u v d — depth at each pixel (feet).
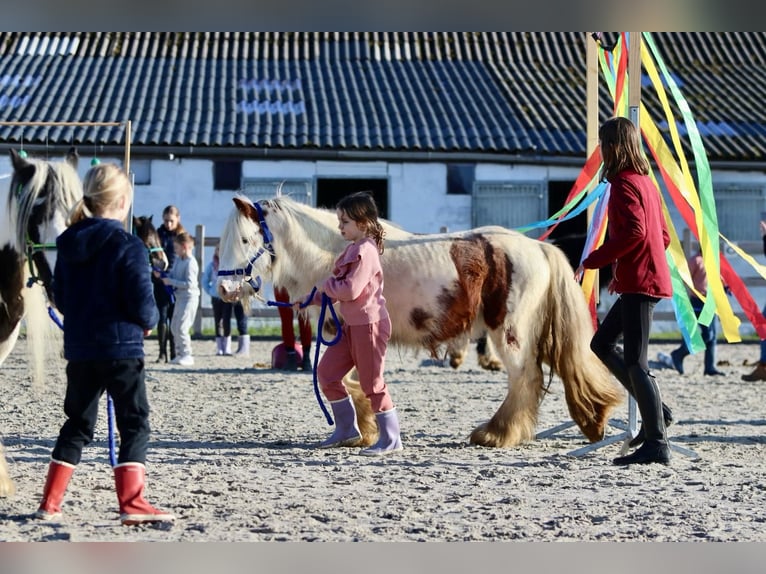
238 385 36.22
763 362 38.22
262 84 75.05
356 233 22.07
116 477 15.89
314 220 24.07
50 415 28.30
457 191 67.05
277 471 20.52
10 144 64.03
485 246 23.97
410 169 66.64
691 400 33.68
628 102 22.99
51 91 71.61
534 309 23.81
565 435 25.68
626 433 23.11
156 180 65.16
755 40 86.22
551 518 16.65
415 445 23.98
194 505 17.19
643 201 20.92
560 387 36.63
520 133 69.00
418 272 23.52
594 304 25.82
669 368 44.70
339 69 77.97
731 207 68.74
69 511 16.71
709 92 77.97
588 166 24.93
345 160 66.23
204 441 24.27
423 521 16.38
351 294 21.59
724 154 67.67
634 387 21.52
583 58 81.76
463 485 19.27
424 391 35.22
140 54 78.89
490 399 33.22
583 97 75.36
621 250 20.76
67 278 15.93
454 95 74.59
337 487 18.98
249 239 23.41
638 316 21.17
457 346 24.36
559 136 68.69
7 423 26.66
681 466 21.38
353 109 71.72
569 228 70.08
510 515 16.83
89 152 64.23
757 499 18.24
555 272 24.07
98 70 75.72
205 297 62.69
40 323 18.16
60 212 17.40
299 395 33.71
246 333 49.08
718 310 23.38
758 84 79.82
